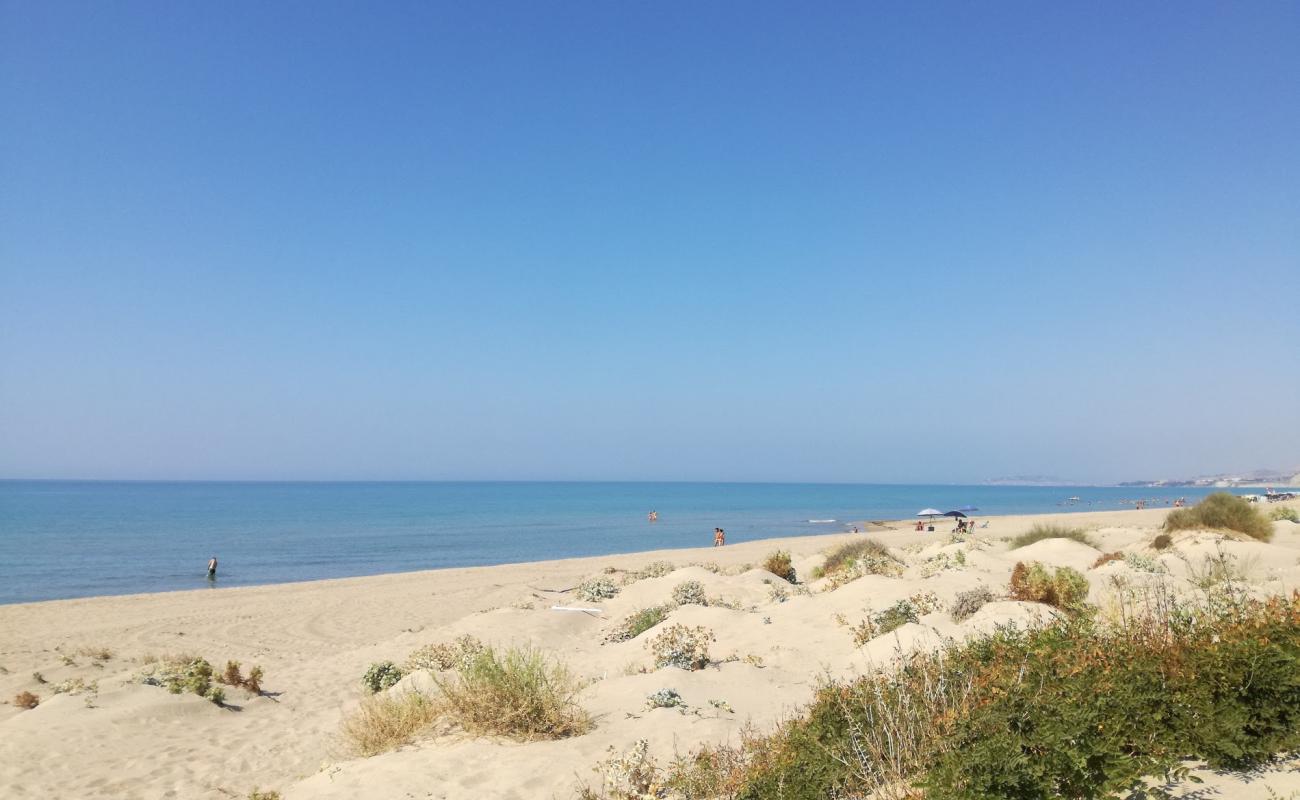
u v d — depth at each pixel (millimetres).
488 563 44250
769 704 9969
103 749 10586
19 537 59406
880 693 6258
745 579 23016
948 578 18844
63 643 19625
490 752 8266
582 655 15125
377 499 158500
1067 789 4504
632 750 7754
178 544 54438
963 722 5086
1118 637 6234
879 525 74250
